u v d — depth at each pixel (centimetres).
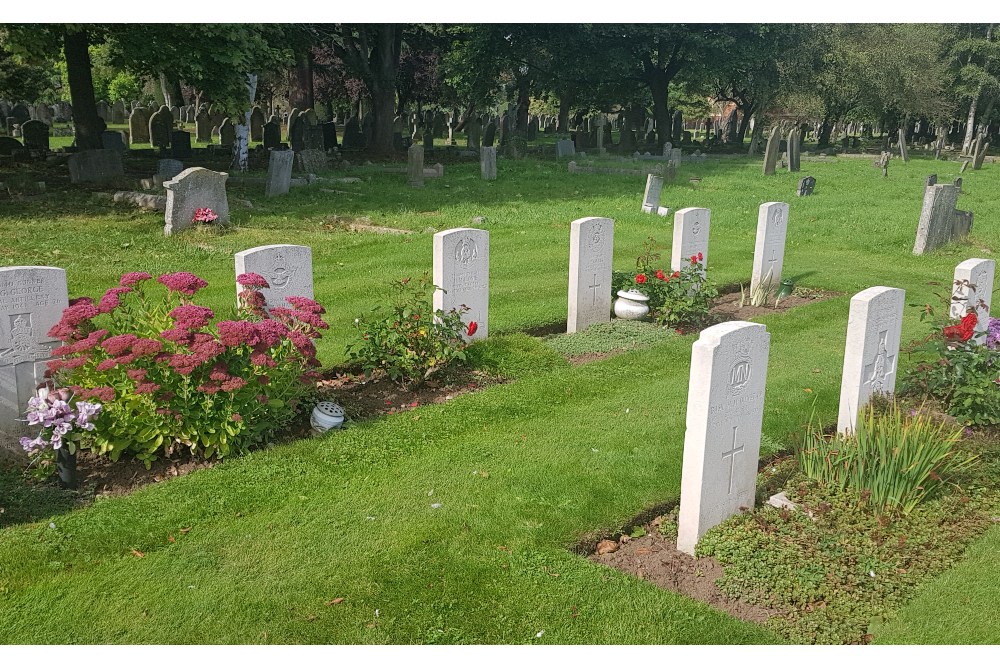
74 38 2542
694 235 1304
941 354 881
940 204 1880
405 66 4659
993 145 6994
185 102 6038
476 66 4191
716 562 612
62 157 2936
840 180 3397
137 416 709
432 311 1095
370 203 2298
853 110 5616
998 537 639
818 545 615
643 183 3066
